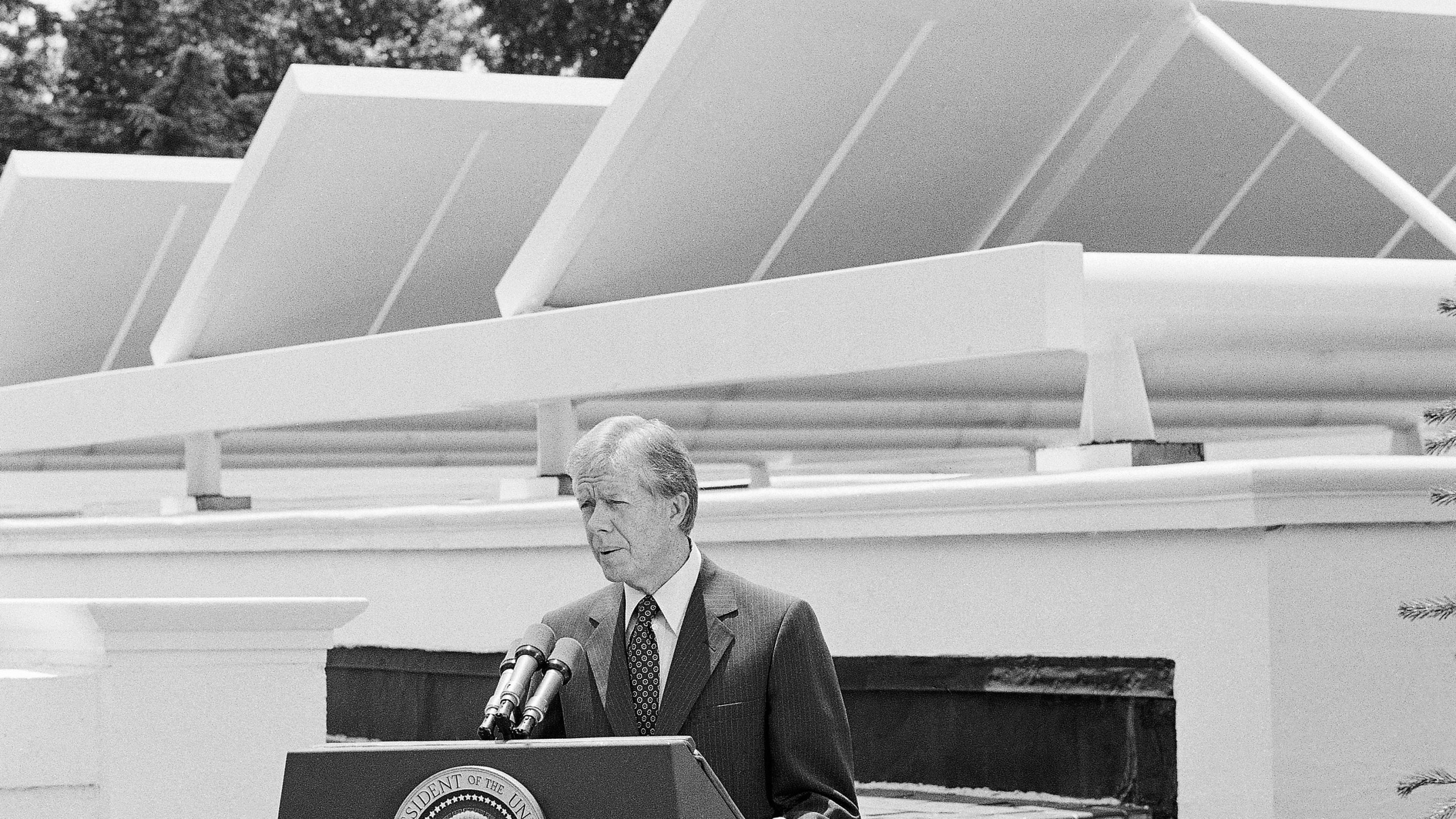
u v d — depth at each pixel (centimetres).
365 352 1135
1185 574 722
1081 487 741
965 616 803
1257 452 1675
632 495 532
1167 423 1145
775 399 1045
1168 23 990
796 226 1048
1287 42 1052
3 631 809
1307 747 695
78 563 1399
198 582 1290
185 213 1684
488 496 1933
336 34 3847
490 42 3825
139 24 3697
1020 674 782
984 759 795
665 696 529
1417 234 1216
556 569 1021
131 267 1700
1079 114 1032
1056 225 1100
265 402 1212
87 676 743
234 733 759
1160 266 773
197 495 1347
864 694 846
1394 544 718
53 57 3741
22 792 726
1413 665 718
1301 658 696
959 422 1209
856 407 1172
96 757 742
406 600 1124
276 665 769
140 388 1318
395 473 1950
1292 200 1148
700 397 1027
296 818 460
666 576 541
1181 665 722
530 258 1043
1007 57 989
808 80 972
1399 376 934
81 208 1638
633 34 3531
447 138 1352
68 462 1647
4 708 727
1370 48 1077
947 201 1062
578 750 443
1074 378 1009
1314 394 959
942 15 948
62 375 1747
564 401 1052
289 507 1958
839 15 939
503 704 488
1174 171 1093
